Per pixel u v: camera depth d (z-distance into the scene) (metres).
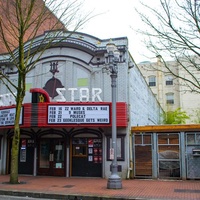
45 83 20.09
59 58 19.98
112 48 14.20
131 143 18.11
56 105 17.72
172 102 47.97
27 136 19.89
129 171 17.53
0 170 20.20
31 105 17.92
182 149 17.31
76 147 18.75
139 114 23.59
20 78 15.83
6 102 19.94
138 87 23.45
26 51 20.38
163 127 17.69
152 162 17.64
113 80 14.24
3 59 21.20
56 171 18.86
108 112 17.41
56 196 12.17
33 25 27.08
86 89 18.27
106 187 13.88
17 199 12.01
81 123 17.47
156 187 13.91
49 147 19.33
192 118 45.94
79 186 14.30
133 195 11.73
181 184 15.07
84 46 19.14
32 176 18.84
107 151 17.98
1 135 20.62
